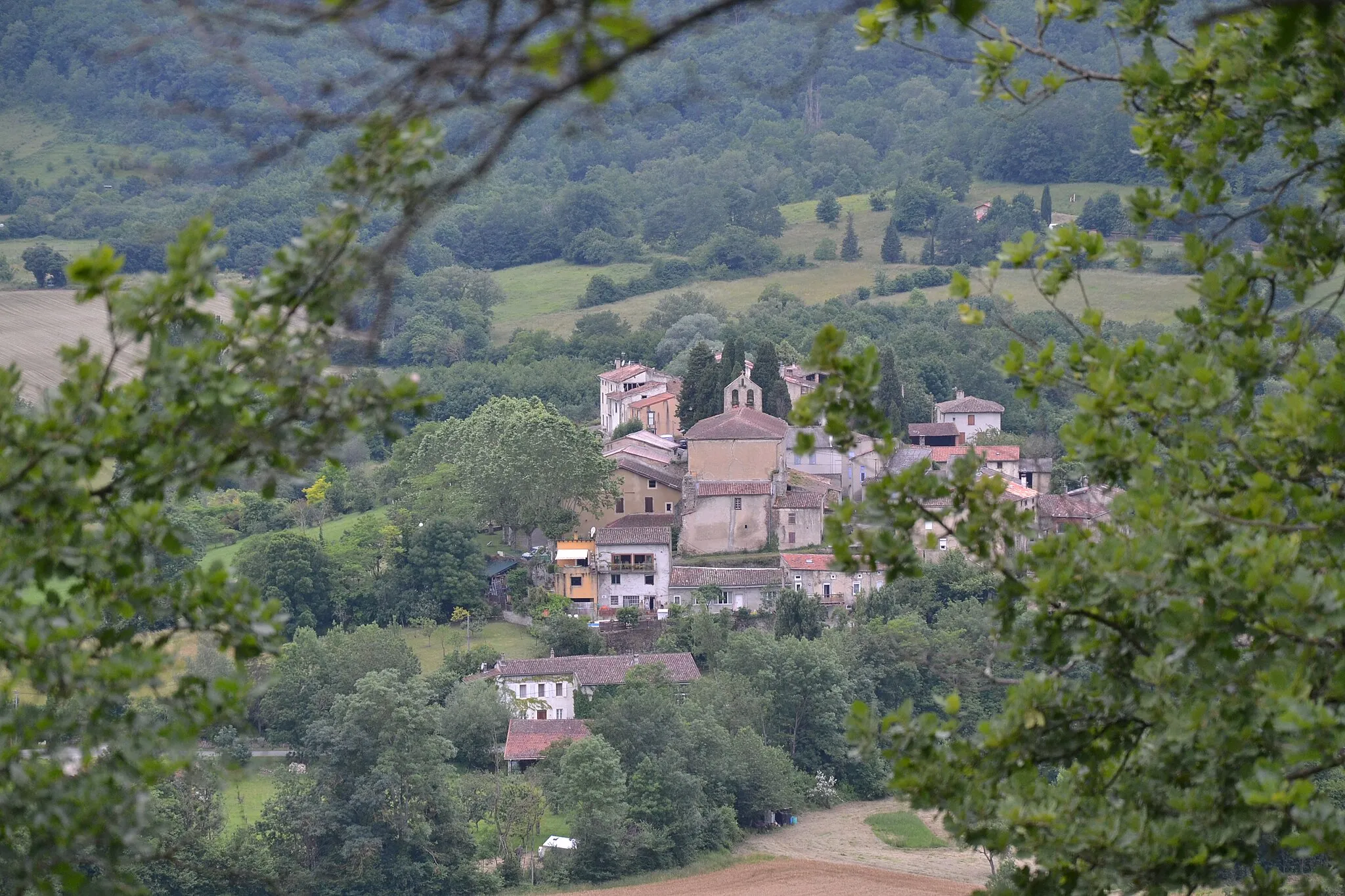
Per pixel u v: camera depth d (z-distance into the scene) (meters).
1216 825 32.88
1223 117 41.28
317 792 193.12
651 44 17.19
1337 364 39.34
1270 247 42.28
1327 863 34.88
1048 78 42.19
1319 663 32.41
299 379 30.06
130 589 33.62
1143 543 34.03
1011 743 37.03
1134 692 36.44
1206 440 37.84
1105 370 39.47
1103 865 33.25
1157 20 42.25
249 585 34.28
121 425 30.41
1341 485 37.56
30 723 31.70
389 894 187.75
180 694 32.84
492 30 17.78
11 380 31.38
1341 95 39.03
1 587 31.41
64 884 30.89
